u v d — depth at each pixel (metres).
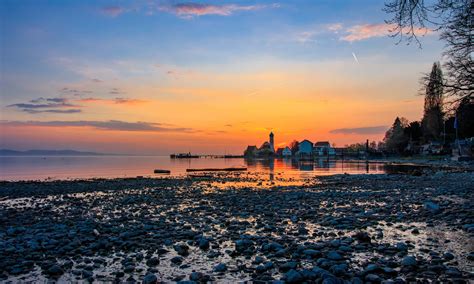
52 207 17.73
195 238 9.78
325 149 169.88
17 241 9.78
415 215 12.77
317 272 6.42
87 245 9.28
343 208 15.30
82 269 7.26
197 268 7.22
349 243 8.76
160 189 27.00
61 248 8.78
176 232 10.65
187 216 13.88
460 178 32.03
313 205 16.44
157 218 13.53
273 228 10.95
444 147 92.19
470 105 21.69
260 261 7.48
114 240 9.61
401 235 9.60
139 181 35.28
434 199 17.48
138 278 6.70
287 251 8.10
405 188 24.59
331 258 7.42
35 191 26.05
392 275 6.32
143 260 7.86
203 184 31.73
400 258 7.44
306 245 8.54
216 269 7.00
